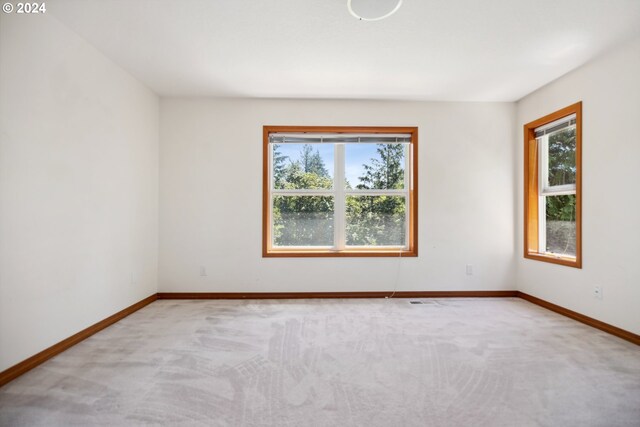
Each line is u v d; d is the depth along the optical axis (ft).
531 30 7.86
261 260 12.45
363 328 9.08
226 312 10.60
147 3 6.84
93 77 8.67
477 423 4.93
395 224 13.14
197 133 12.40
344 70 10.07
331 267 12.55
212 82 11.02
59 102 7.50
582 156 9.68
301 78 10.66
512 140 12.87
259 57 9.24
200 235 12.39
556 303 10.68
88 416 5.06
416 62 9.53
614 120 8.67
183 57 9.27
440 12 7.16
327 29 7.84
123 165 10.11
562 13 7.18
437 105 12.78
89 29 7.83
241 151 12.48
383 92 11.87
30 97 6.72
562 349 7.64
